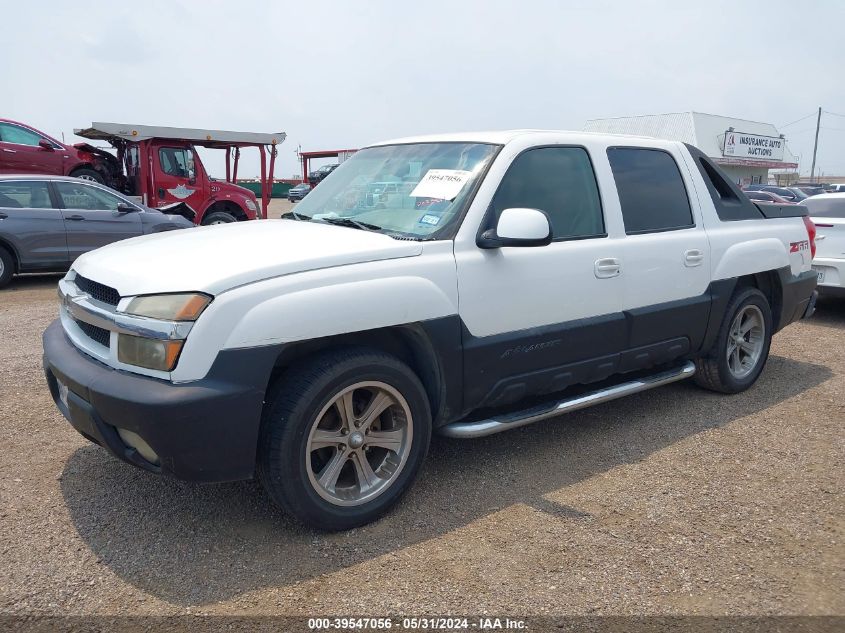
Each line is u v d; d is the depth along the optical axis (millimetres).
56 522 3197
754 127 58500
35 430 4262
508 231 3299
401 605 2635
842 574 2881
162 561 2902
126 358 2846
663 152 4617
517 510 3381
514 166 3707
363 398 3271
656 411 4812
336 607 2619
